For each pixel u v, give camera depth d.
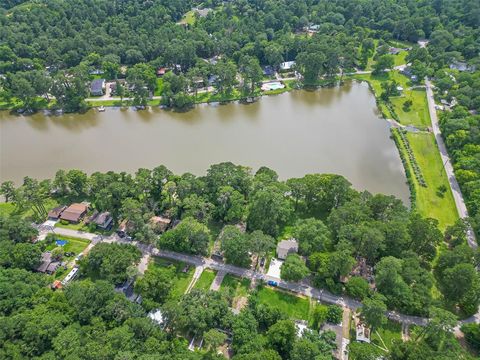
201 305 99.88
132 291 109.69
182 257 123.06
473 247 123.94
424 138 181.00
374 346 92.44
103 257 112.19
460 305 105.38
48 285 111.81
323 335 92.38
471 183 142.25
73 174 145.00
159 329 94.56
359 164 170.00
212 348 91.25
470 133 165.12
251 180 141.75
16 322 92.00
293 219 137.88
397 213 121.38
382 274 101.38
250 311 99.50
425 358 82.56
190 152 180.00
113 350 85.19
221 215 133.00
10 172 170.62
